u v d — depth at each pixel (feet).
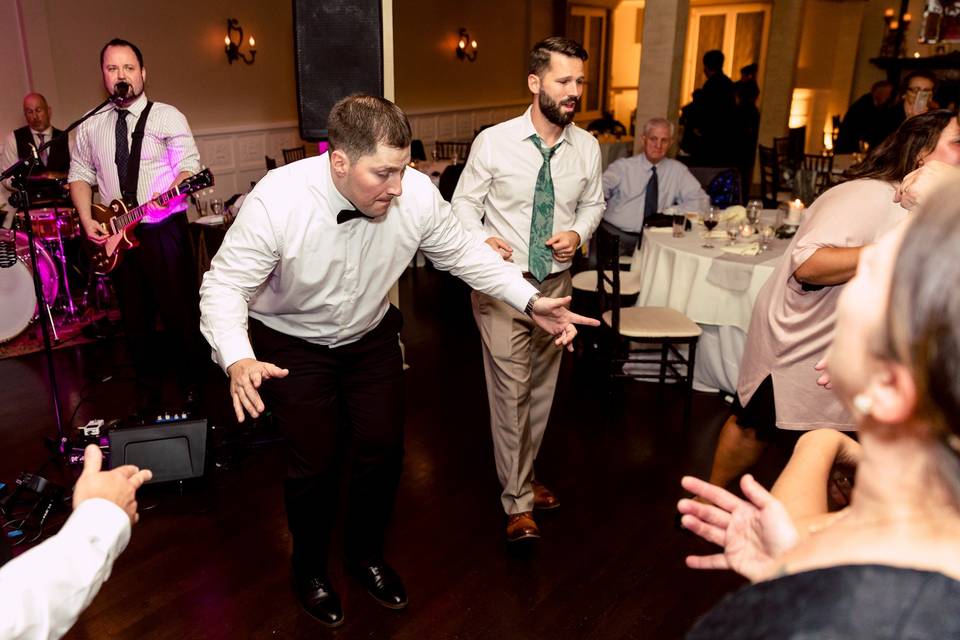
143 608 7.53
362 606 7.57
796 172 16.52
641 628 7.29
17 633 2.51
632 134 43.52
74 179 11.62
